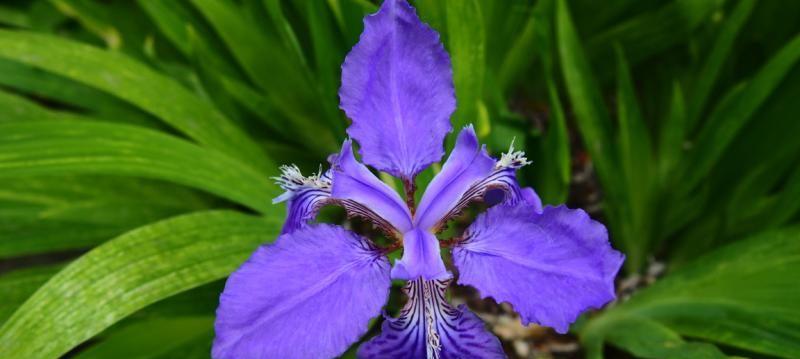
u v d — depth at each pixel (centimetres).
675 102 38
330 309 26
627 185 39
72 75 35
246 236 32
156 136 33
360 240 27
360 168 28
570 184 45
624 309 37
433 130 29
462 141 28
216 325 25
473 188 29
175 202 40
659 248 44
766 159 40
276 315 26
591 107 38
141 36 45
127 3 46
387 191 28
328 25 35
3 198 37
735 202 41
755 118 40
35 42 36
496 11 39
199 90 41
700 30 42
